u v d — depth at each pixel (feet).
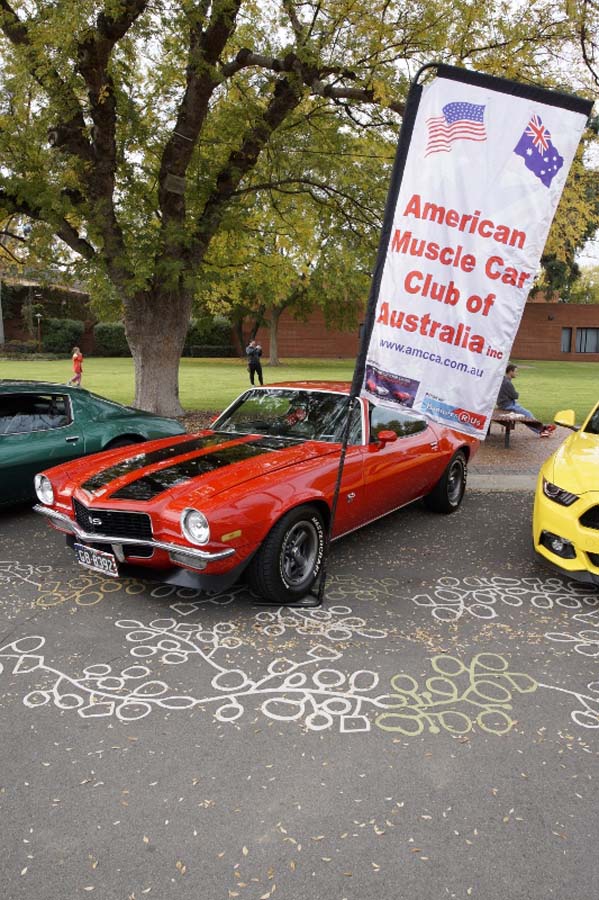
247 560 12.93
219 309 67.15
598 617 13.56
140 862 7.15
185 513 12.34
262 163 41.55
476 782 8.46
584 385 70.79
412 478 18.49
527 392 61.98
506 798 8.17
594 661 11.69
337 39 29.19
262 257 48.55
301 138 40.01
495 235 12.57
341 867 7.09
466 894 6.74
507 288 12.71
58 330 140.15
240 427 18.11
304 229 46.01
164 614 13.51
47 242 34.53
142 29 29.43
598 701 10.41
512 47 29.48
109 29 27.07
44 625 12.96
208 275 35.58
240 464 14.40
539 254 12.59
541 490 15.26
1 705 10.18
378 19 28.43
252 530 12.76
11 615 13.42
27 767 8.73
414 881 6.91
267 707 10.16
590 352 142.92
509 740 9.36
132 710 10.07
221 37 30.66
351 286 98.32
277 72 33.12
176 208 35.91
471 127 12.38
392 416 18.26
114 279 36.09
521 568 16.39
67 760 8.87
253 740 9.32
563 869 7.07
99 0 23.94
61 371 85.40
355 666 11.41
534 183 12.42
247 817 7.82
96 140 32.14
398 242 13.03
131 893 6.75
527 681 10.96
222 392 58.08
